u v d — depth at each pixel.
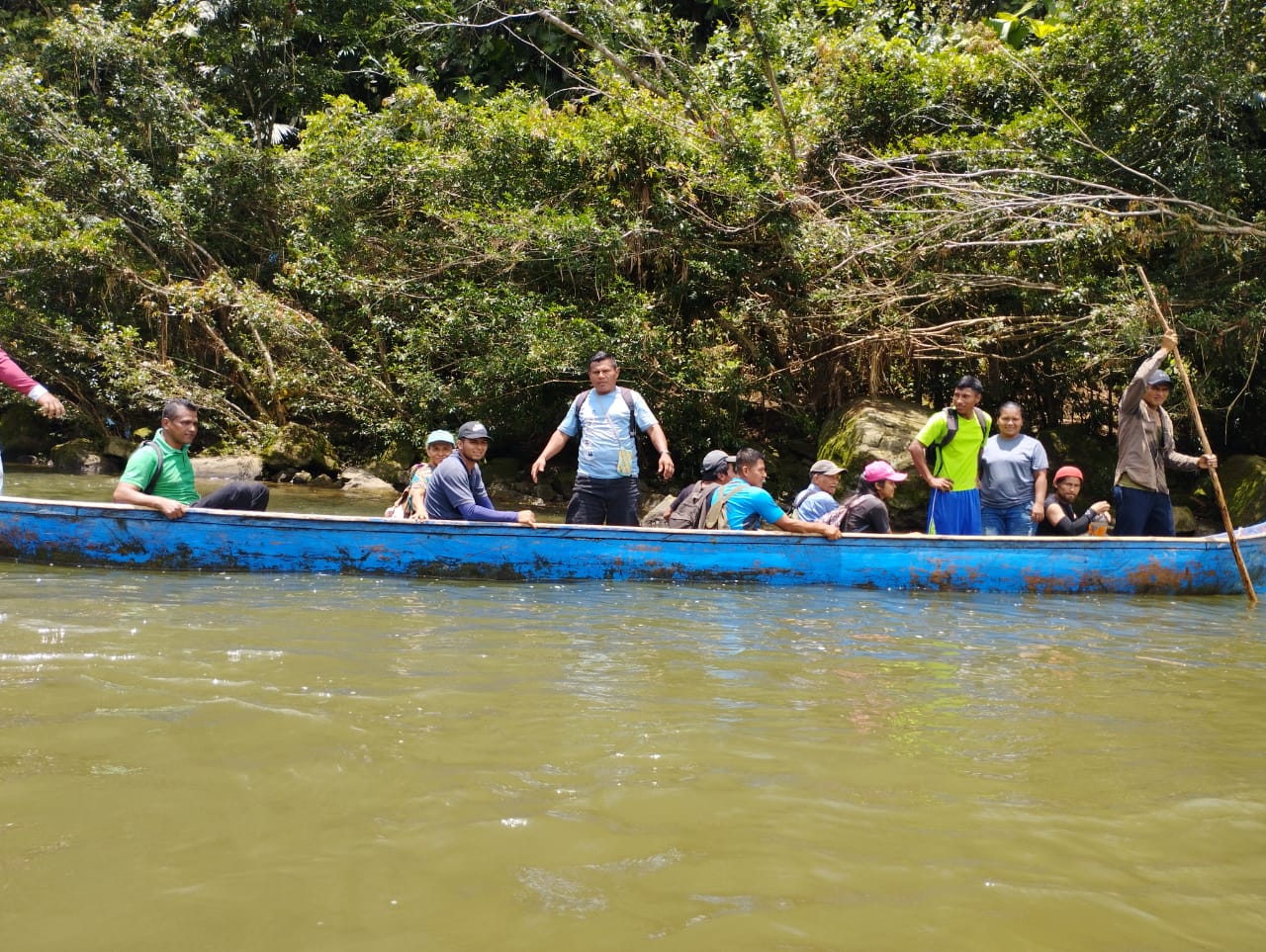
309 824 2.39
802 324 11.88
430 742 2.98
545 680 3.74
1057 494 7.82
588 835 2.39
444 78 17.83
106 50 15.32
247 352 14.64
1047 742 3.22
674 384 11.99
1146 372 7.11
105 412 14.90
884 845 2.39
